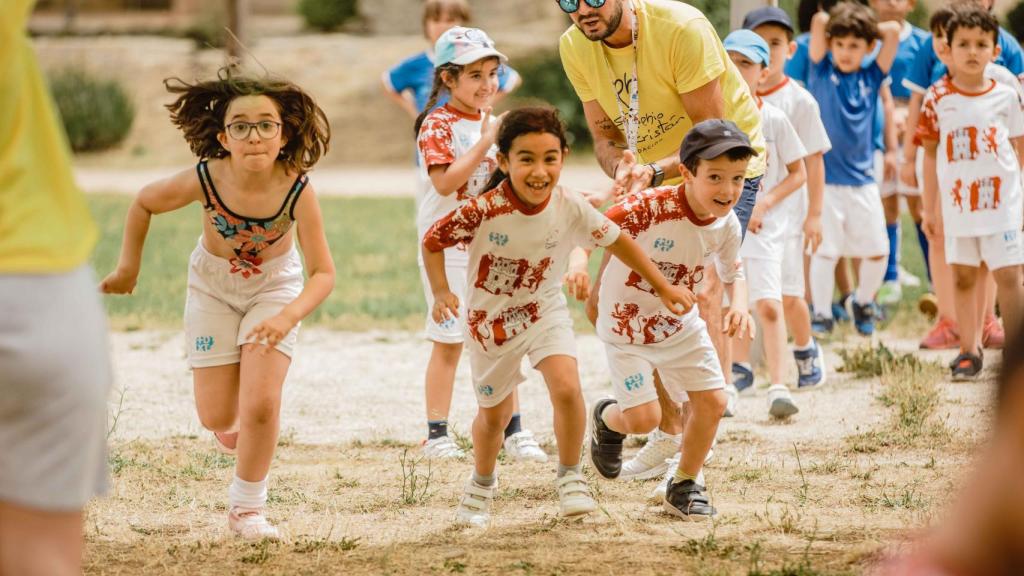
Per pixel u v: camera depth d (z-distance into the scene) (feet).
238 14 217.36
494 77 40.96
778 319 47.73
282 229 31.12
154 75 214.90
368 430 47.14
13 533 18.02
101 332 18.65
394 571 28.40
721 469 39.37
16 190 18.16
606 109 39.50
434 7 68.80
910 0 71.61
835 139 62.13
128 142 197.16
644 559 29.04
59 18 281.54
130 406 50.85
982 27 51.01
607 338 34.19
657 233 32.73
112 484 37.86
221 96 30.14
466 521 32.94
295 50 221.46
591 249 32.50
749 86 48.29
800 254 51.96
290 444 44.78
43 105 18.75
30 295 17.78
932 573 8.65
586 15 36.63
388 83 76.07
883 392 50.49
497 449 32.94
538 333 31.24
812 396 51.03
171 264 93.50
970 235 51.39
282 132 30.48
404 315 73.26
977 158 51.31
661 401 37.76
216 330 32.27
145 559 29.81
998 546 8.50
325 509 35.19
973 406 47.62
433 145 40.19
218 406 32.68
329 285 30.45
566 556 29.48
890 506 34.09
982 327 55.16
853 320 65.82
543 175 29.53
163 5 286.66
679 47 36.94
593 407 36.81
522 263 30.58
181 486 38.04
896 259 72.49
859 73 62.18
